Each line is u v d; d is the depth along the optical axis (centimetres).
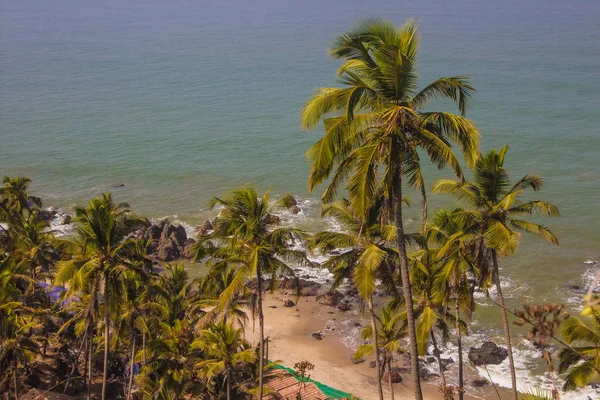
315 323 6606
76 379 4903
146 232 8631
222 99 17825
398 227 2497
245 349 4294
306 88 18800
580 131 12875
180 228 8725
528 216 8912
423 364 5775
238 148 13162
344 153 2483
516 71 19450
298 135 13975
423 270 3841
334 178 2416
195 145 13462
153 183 11250
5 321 4112
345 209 3494
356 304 6925
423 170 11538
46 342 5103
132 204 10238
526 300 6794
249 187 3800
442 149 2294
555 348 5809
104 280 3762
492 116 14288
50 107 17188
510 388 5322
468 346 5994
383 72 2322
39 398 4097
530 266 7556
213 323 4125
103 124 15362
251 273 3641
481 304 6719
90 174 11756
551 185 10069
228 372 4009
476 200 3622
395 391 5369
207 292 4816
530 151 11719
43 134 14462
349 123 2361
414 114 2247
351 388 5378
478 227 3644
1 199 6981
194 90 19162
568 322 2625
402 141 2375
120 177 11594
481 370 5603
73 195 10706
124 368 5325
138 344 4888
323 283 7419
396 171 2448
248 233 3722
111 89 19575
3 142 13788
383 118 2373
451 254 3719
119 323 4397
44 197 10588
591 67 19462
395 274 3812
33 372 4797
